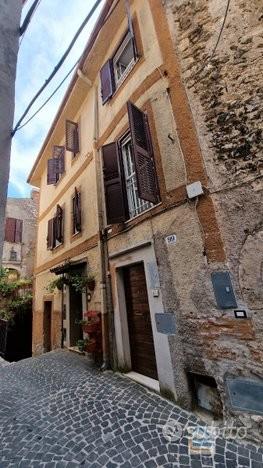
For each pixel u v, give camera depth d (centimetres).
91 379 496
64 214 940
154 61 505
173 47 470
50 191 1151
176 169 424
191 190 388
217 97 391
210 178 372
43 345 962
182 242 396
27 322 1289
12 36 283
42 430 328
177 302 391
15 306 1274
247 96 364
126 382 461
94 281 649
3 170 248
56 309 888
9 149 259
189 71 434
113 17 646
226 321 326
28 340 1273
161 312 415
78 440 300
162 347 405
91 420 341
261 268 306
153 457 261
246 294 314
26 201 2359
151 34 528
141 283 508
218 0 430
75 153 885
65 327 800
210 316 344
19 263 2108
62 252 904
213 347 334
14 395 457
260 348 292
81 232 764
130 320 533
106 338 561
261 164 332
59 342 829
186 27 460
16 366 666
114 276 568
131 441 289
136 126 463
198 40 436
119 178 570
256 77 363
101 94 734
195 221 381
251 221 325
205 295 353
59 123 1020
